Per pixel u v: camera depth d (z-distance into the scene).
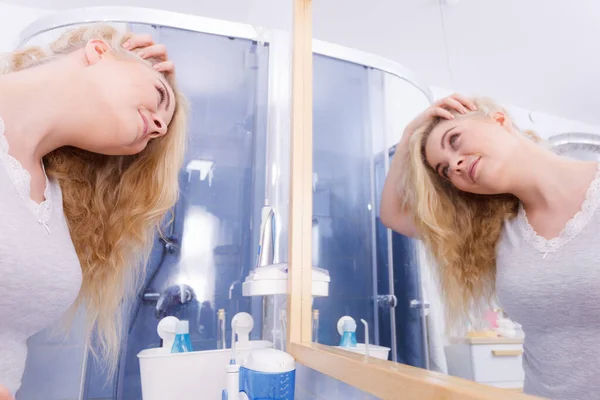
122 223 1.19
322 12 1.18
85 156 1.13
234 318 1.25
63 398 1.18
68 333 1.20
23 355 0.92
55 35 1.26
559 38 0.47
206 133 1.38
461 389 0.51
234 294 1.33
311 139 1.20
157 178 1.21
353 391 0.84
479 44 0.60
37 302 0.86
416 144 0.76
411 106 0.79
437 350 0.63
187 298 1.28
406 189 0.79
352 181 1.02
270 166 1.42
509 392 0.46
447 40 0.68
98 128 1.02
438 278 0.65
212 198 1.36
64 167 1.08
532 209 0.46
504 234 0.50
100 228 1.17
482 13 0.60
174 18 1.38
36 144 0.94
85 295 1.17
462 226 0.59
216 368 1.16
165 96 1.18
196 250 1.32
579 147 0.42
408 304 0.75
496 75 0.56
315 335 1.09
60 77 0.99
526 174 0.48
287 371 0.93
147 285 1.25
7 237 0.78
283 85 1.46
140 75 1.10
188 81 1.38
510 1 0.55
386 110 0.91
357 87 1.03
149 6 1.69
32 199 0.90
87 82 1.01
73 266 0.95
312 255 1.14
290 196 1.23
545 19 0.49
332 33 1.14
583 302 0.39
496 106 0.54
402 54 0.84
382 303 0.85
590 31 0.43
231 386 0.99
